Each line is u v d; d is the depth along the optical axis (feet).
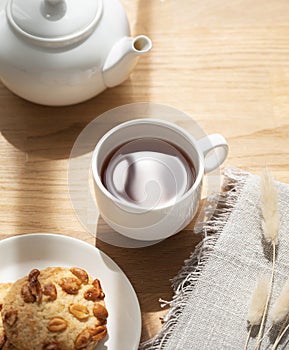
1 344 2.24
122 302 2.34
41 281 2.27
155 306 2.38
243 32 2.79
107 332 2.31
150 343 2.31
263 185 2.37
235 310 2.35
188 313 2.34
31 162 2.55
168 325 2.33
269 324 2.33
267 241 2.41
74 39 2.48
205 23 2.81
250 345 2.32
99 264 2.37
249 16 2.82
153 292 2.39
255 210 2.44
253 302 2.27
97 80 2.55
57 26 2.46
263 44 2.77
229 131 2.62
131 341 2.29
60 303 2.24
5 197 2.50
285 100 2.68
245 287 2.37
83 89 2.55
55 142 2.59
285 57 2.75
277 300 2.27
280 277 2.38
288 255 2.40
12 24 2.48
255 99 2.67
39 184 2.52
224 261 2.39
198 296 2.35
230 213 2.47
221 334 2.32
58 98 2.57
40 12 2.47
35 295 2.23
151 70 2.72
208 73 2.72
